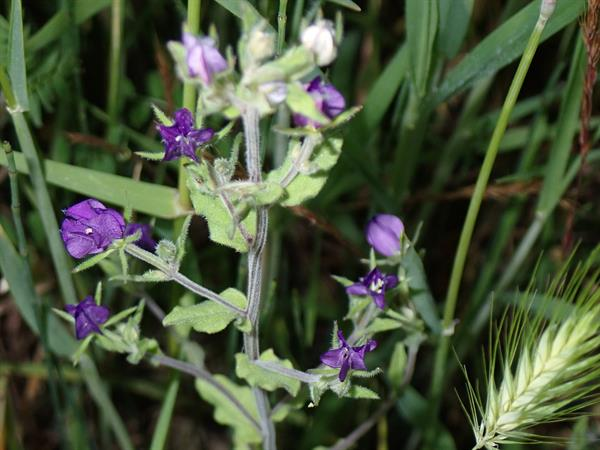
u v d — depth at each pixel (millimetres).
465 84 422
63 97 461
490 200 539
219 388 409
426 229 542
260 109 314
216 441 532
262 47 310
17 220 399
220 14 476
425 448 451
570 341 349
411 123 450
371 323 396
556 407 359
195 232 519
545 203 452
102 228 345
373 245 388
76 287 451
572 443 437
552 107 535
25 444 516
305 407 476
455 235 545
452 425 520
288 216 455
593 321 350
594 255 359
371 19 505
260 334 445
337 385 362
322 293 535
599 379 481
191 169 340
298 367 469
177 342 427
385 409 429
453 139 502
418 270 393
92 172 402
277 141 433
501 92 528
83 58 492
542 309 360
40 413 521
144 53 497
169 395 428
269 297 435
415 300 404
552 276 506
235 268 503
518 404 357
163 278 355
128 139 484
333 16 498
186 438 531
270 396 455
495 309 480
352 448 487
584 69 413
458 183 543
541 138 475
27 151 393
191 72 311
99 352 492
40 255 496
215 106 316
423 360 521
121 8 442
